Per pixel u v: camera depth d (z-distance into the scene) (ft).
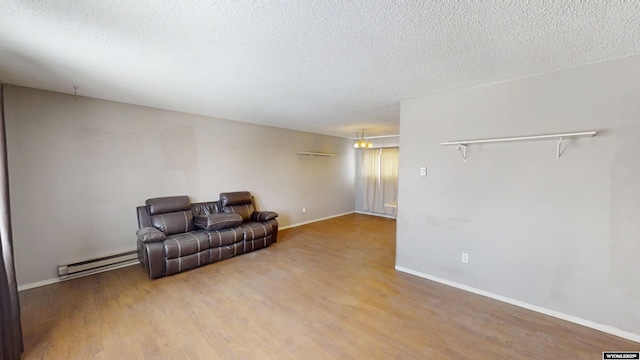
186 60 7.02
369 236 16.81
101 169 10.88
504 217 8.55
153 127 12.31
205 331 6.98
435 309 8.13
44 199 9.65
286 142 18.84
